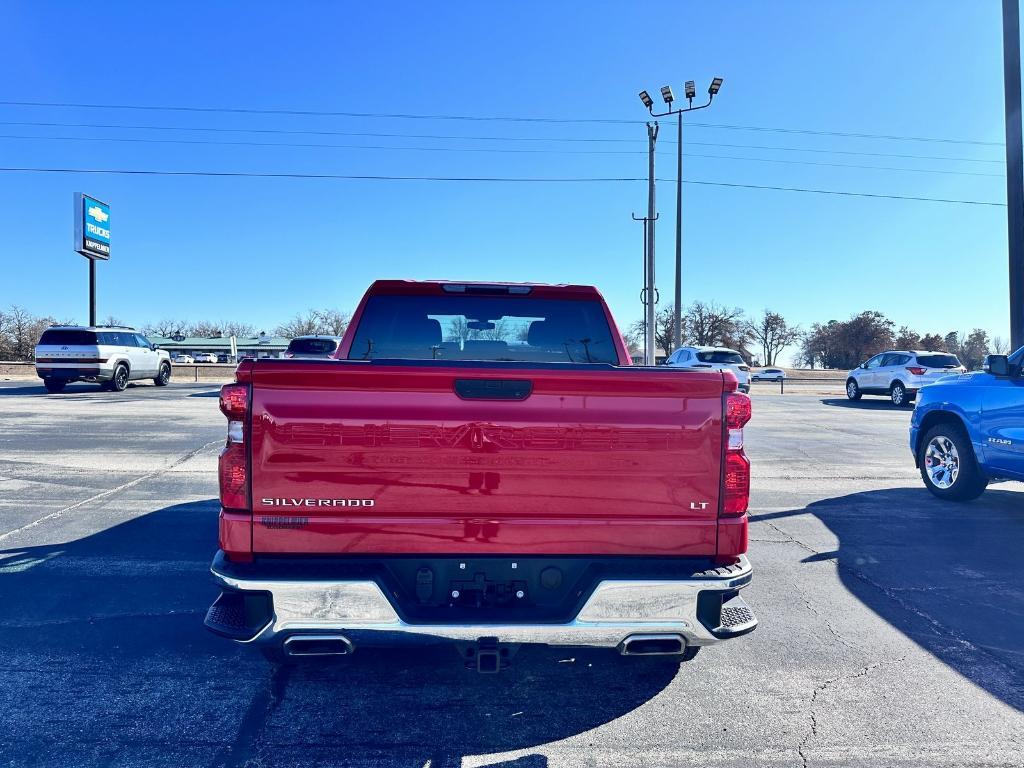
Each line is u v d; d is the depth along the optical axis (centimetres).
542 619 268
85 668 346
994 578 500
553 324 415
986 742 287
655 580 270
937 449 771
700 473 280
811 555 553
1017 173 1051
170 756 271
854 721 303
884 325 9619
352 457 268
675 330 3058
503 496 273
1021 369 670
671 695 326
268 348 10031
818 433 1411
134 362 2206
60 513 654
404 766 267
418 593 277
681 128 3011
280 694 322
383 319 406
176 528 603
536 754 276
